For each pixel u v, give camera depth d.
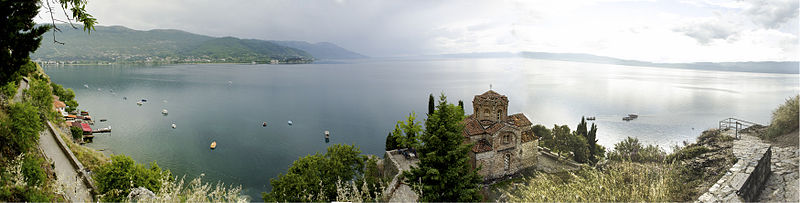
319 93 184.38
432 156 22.00
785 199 11.98
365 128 105.44
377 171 41.28
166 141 79.06
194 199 11.12
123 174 26.33
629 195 12.78
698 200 12.16
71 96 86.75
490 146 33.91
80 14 14.36
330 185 29.31
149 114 112.25
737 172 13.16
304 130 101.38
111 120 98.50
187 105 136.12
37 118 23.91
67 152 30.61
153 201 11.83
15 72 14.02
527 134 35.91
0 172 15.88
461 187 22.19
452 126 22.70
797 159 13.64
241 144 82.31
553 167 31.28
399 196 25.92
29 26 13.59
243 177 59.78
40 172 18.23
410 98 161.50
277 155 75.12
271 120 114.00
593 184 13.49
